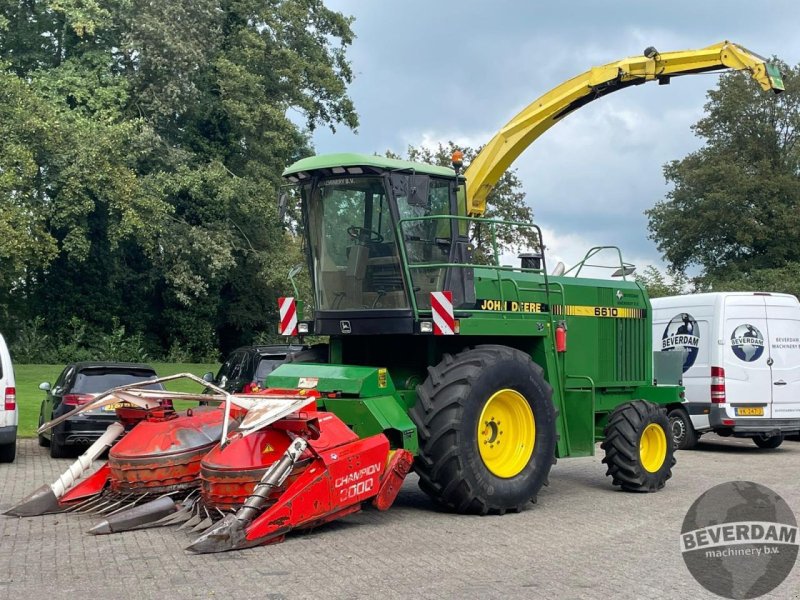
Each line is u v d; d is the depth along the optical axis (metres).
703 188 42.88
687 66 11.60
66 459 13.16
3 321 35.09
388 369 9.55
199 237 32.12
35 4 33.03
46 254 28.17
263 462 7.16
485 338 9.64
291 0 34.44
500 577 5.97
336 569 6.14
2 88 26.70
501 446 8.70
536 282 10.09
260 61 33.56
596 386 10.66
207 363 36.91
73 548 6.79
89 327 35.94
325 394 8.35
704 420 15.02
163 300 38.66
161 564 6.27
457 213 9.38
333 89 34.94
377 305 9.00
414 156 30.48
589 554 6.73
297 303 9.71
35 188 28.72
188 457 7.93
